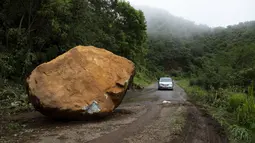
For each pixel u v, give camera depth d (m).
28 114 9.55
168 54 89.62
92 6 25.39
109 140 5.86
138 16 35.72
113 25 31.34
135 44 36.91
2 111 9.70
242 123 7.84
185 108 11.10
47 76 7.95
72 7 17.45
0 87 12.35
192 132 6.78
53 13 15.28
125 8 34.50
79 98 7.86
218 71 19.95
